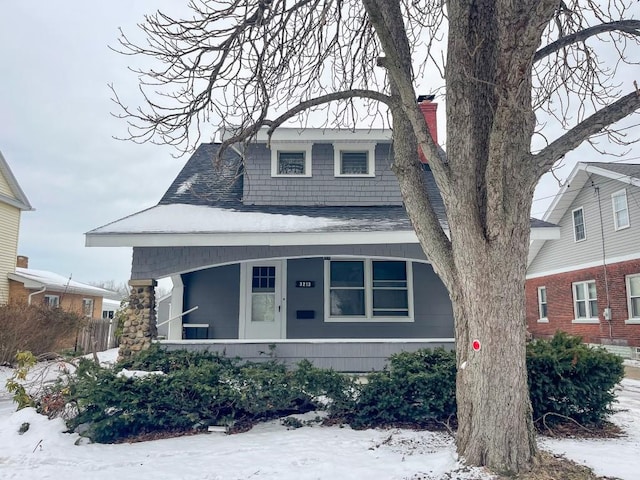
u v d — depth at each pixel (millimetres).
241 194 11266
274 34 6035
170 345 8297
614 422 6066
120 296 27656
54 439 5367
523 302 3949
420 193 4586
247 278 10469
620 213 16438
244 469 4402
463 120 4176
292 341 8555
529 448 3867
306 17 6289
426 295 10375
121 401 5578
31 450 5102
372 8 4215
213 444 5273
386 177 11141
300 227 8617
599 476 3785
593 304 17984
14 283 18156
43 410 6016
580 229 18734
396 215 9875
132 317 8367
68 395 5984
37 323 14266
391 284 10445
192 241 8227
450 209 4152
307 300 10398
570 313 19219
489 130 4164
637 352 15273
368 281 10414
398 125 4793
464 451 3957
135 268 8594
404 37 5195
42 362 11172
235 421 6086
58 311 15430
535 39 3414
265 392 5887
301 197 10992
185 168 12352
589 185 18062
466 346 4070
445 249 4367
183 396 5801
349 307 10383
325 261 10516
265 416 6312
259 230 8352
